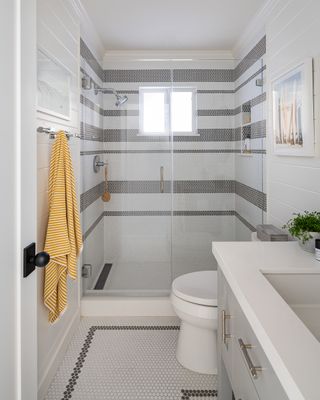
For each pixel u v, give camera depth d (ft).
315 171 6.68
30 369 3.37
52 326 7.16
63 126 7.79
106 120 11.16
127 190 11.23
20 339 3.12
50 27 6.85
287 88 7.70
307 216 5.66
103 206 11.19
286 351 2.56
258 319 3.08
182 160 11.23
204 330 7.17
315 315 4.44
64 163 6.73
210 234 11.23
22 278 3.14
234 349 4.26
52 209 6.44
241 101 10.89
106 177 11.21
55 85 7.16
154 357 7.77
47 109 6.64
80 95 9.35
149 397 6.48
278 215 8.73
